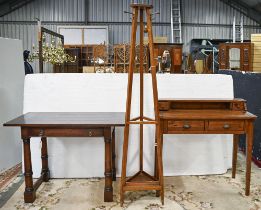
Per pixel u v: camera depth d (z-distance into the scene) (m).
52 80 2.97
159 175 2.50
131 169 3.05
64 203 2.52
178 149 3.08
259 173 3.14
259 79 3.59
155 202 2.54
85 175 3.04
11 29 11.48
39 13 11.45
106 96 2.99
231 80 3.08
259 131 3.50
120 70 7.28
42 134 2.42
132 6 2.38
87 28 11.27
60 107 2.99
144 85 2.96
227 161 3.21
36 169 3.05
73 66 9.85
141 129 2.85
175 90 3.03
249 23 11.96
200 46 9.98
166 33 11.84
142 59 2.63
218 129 2.55
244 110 2.80
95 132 2.43
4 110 3.29
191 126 2.54
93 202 2.54
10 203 2.53
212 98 3.01
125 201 2.55
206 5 11.84
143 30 2.58
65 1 11.45
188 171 3.11
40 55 4.40
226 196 2.65
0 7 11.28
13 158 3.40
